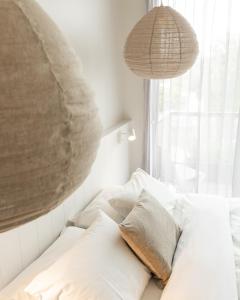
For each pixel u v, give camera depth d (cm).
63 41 38
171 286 155
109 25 291
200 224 207
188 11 296
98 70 273
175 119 326
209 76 304
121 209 211
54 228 196
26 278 155
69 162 35
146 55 196
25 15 33
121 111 343
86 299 135
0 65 30
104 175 277
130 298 146
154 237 172
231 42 294
